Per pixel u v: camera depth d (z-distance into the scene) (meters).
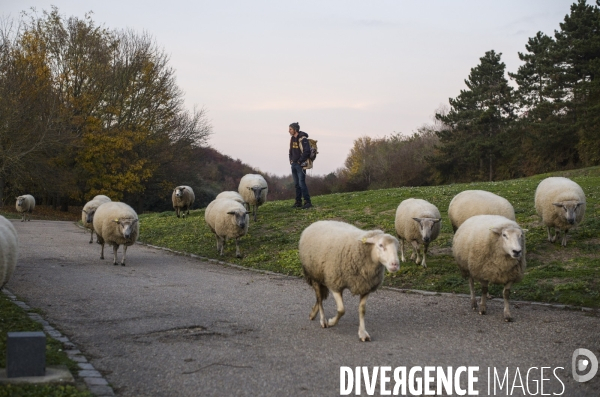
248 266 16.66
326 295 9.60
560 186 15.56
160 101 51.00
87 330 8.56
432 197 24.73
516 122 65.69
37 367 6.26
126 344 7.91
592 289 11.45
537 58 64.19
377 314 10.30
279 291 12.62
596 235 15.95
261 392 6.23
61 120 43.34
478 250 9.96
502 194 23.94
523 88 67.00
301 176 24.89
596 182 26.97
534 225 17.67
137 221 16.52
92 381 6.34
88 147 47.28
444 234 17.72
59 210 53.28
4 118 38.47
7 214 41.03
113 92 49.25
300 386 6.44
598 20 57.59
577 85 57.47
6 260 9.75
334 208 24.16
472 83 73.94
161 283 13.24
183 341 8.14
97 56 48.56
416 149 82.50
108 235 16.20
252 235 20.41
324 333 8.84
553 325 9.45
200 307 10.50
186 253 19.44
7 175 43.09
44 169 44.38
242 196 23.56
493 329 9.21
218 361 7.25
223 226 17.91
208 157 98.38
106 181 47.66
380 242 8.25
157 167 51.16
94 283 12.77
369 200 25.47
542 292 11.63
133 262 17.16
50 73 46.75
